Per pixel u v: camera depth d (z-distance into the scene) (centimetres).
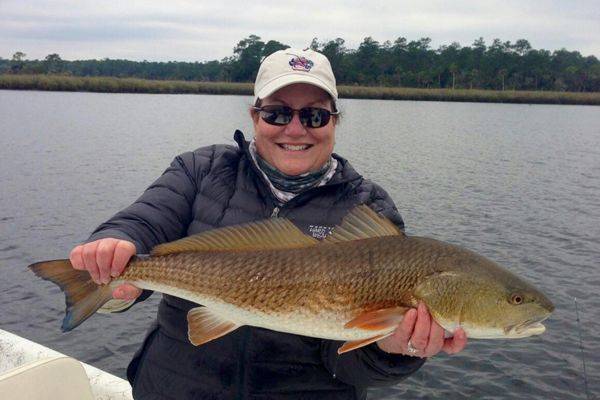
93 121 1206
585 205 464
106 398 108
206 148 94
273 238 79
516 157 795
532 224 390
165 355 84
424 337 72
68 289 72
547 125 1421
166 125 1170
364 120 1418
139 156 704
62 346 200
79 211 393
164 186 87
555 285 265
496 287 75
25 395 77
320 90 87
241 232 79
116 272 73
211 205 86
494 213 423
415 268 75
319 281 76
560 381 179
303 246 78
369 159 725
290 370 81
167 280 76
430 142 962
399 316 73
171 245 77
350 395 84
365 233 79
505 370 185
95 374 113
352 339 74
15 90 2562
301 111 86
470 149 877
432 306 74
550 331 212
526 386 177
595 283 268
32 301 234
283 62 88
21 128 1007
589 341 204
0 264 278
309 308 76
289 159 87
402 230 90
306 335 76
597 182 591
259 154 90
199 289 77
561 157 807
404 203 453
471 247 331
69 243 317
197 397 82
